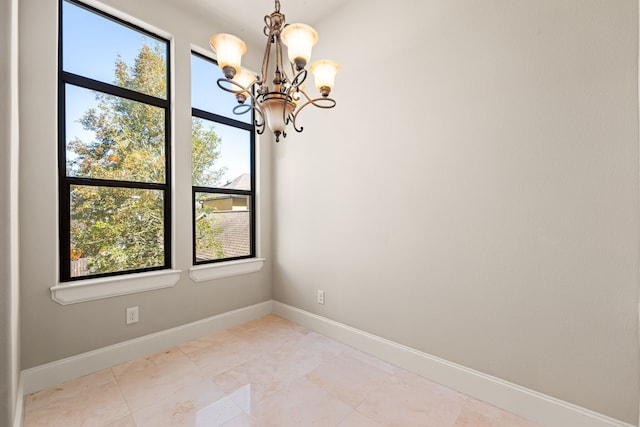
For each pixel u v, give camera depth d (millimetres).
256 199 2992
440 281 1859
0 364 1083
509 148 1590
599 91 1341
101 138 2068
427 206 1908
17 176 1480
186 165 2428
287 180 2898
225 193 2791
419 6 1934
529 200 1534
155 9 2236
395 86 2057
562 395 1454
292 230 2852
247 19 2525
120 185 2135
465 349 1762
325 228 2545
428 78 1893
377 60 2154
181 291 2404
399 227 2051
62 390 1753
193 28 2455
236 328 2701
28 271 1718
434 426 1484
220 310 2668
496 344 1649
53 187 1805
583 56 1378
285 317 2936
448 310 1828
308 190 2688
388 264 2115
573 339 1425
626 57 1277
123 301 2102
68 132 1931
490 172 1655
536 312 1523
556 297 1467
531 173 1525
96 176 2045
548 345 1491
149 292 2230
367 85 2217
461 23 1755
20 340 1671
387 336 2129
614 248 1320
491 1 1645
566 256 1437
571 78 1409
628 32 1271
